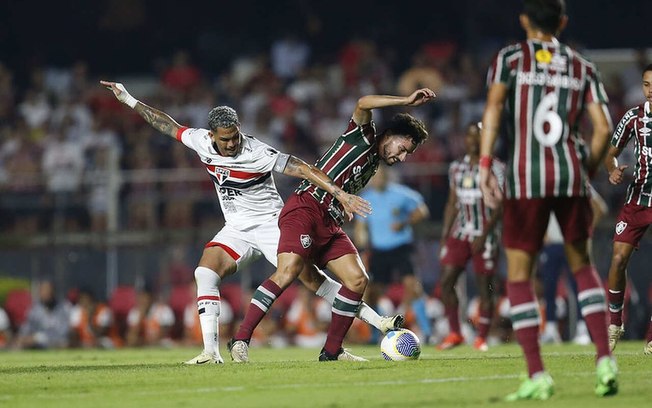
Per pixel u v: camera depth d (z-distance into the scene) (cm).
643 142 3347
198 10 9938
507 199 2091
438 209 6419
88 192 6700
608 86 7300
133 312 6275
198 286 3164
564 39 9100
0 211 6706
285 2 9675
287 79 9119
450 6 9369
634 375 2400
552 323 5344
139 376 2608
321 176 3025
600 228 6081
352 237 6450
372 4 9481
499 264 5875
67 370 2961
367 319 3222
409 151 3092
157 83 9481
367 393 2147
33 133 8219
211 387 2319
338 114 8162
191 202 6669
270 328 6153
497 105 2073
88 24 9806
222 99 8512
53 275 6425
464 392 2127
